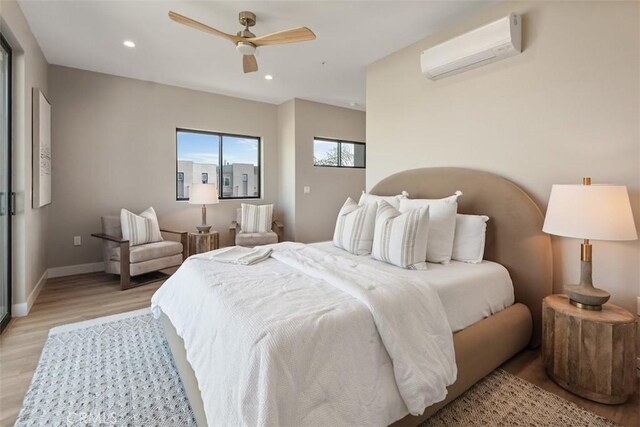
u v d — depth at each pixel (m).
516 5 2.37
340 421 1.14
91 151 4.05
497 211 2.39
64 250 3.94
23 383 1.77
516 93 2.38
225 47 3.29
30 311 2.81
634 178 1.87
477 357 1.73
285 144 5.42
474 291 1.90
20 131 2.70
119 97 4.20
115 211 4.24
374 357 1.30
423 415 1.44
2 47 2.49
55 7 2.58
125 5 2.55
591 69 2.01
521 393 1.71
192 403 1.44
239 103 5.17
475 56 2.46
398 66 3.33
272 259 2.28
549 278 2.17
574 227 1.71
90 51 3.42
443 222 2.31
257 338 1.12
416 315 1.48
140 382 1.78
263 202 5.50
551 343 1.82
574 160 2.10
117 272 3.55
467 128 2.71
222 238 5.16
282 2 2.49
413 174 3.05
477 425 1.48
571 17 2.09
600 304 1.71
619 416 1.54
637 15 1.84
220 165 5.16
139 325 2.52
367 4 2.52
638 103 1.85
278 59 3.56
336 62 3.63
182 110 4.67
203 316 1.51
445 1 2.47
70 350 2.12
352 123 5.84
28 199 2.83
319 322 1.22
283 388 1.05
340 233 2.72
